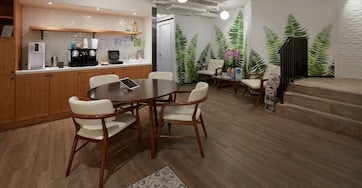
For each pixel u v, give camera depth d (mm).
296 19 5172
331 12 4641
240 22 6633
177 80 7195
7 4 3512
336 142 2854
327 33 4750
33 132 3227
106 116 1886
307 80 4453
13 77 3326
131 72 4691
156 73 3736
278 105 4051
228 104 4863
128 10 4531
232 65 6766
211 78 7645
